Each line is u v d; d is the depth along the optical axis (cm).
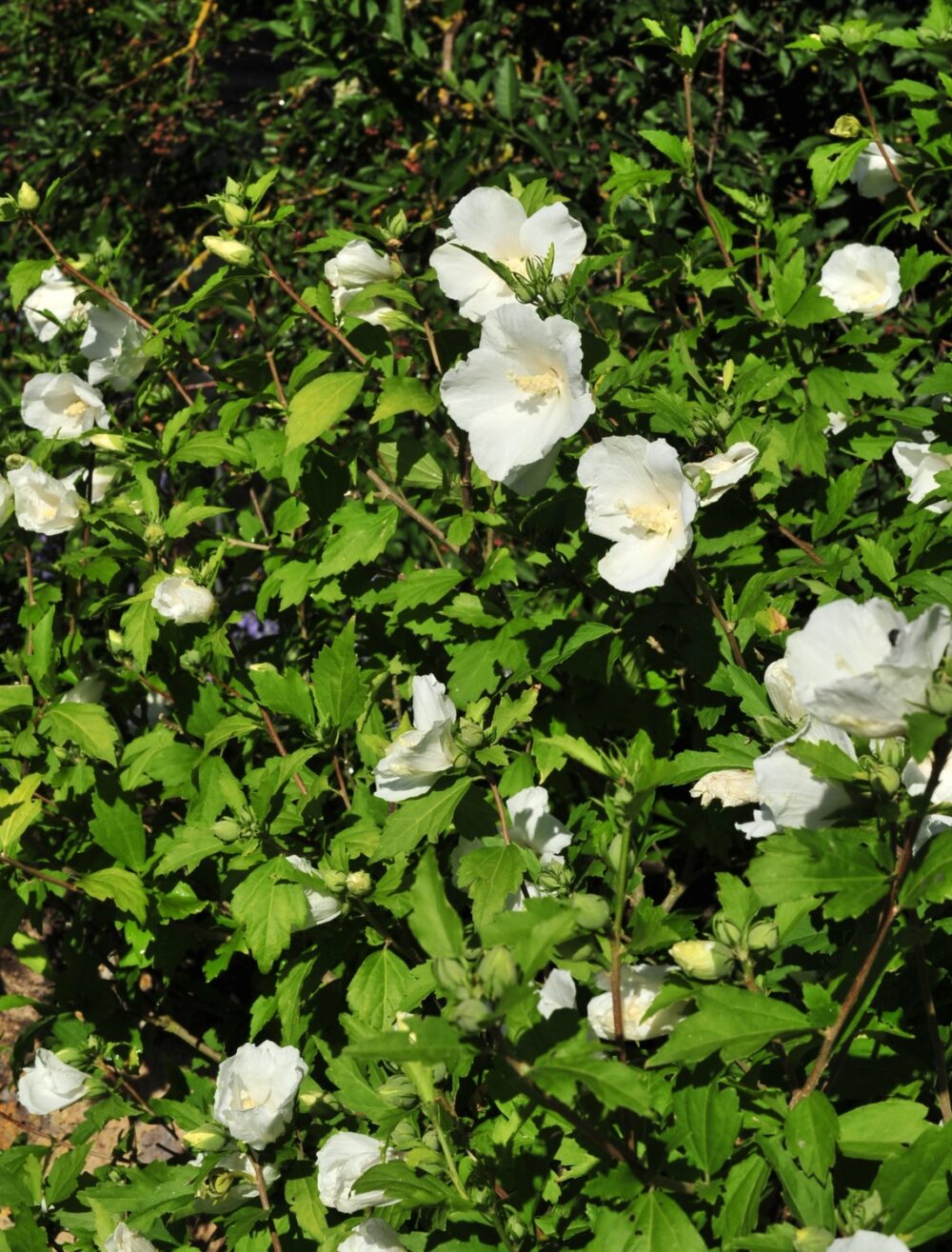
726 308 134
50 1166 150
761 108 186
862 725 77
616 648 115
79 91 243
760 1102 88
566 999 90
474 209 116
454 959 79
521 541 125
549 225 114
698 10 178
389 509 126
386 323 123
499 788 112
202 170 240
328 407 120
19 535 144
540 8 197
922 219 131
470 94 183
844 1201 85
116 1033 137
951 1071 98
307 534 133
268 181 123
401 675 136
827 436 127
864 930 92
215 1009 146
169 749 127
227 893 132
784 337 125
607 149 180
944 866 80
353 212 200
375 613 136
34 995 165
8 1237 114
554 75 191
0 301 213
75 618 141
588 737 128
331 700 117
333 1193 100
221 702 131
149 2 242
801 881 81
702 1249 84
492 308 117
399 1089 98
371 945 116
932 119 131
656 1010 85
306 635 142
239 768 144
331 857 112
